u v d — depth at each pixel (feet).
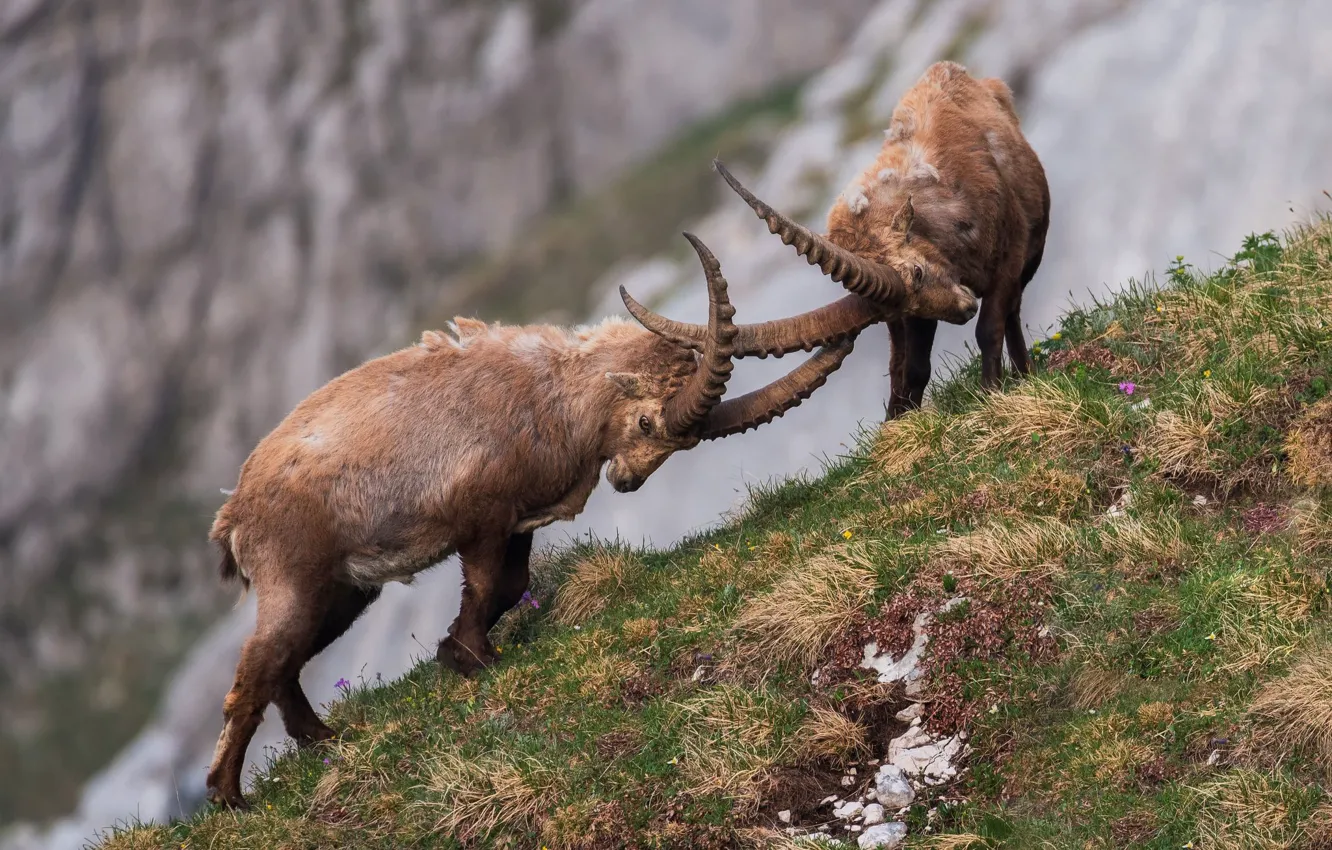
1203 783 78.18
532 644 112.16
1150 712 83.61
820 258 101.55
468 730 102.42
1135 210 388.37
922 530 104.06
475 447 108.27
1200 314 116.16
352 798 100.48
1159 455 102.89
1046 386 111.24
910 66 535.60
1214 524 96.99
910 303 107.04
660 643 103.71
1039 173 120.06
